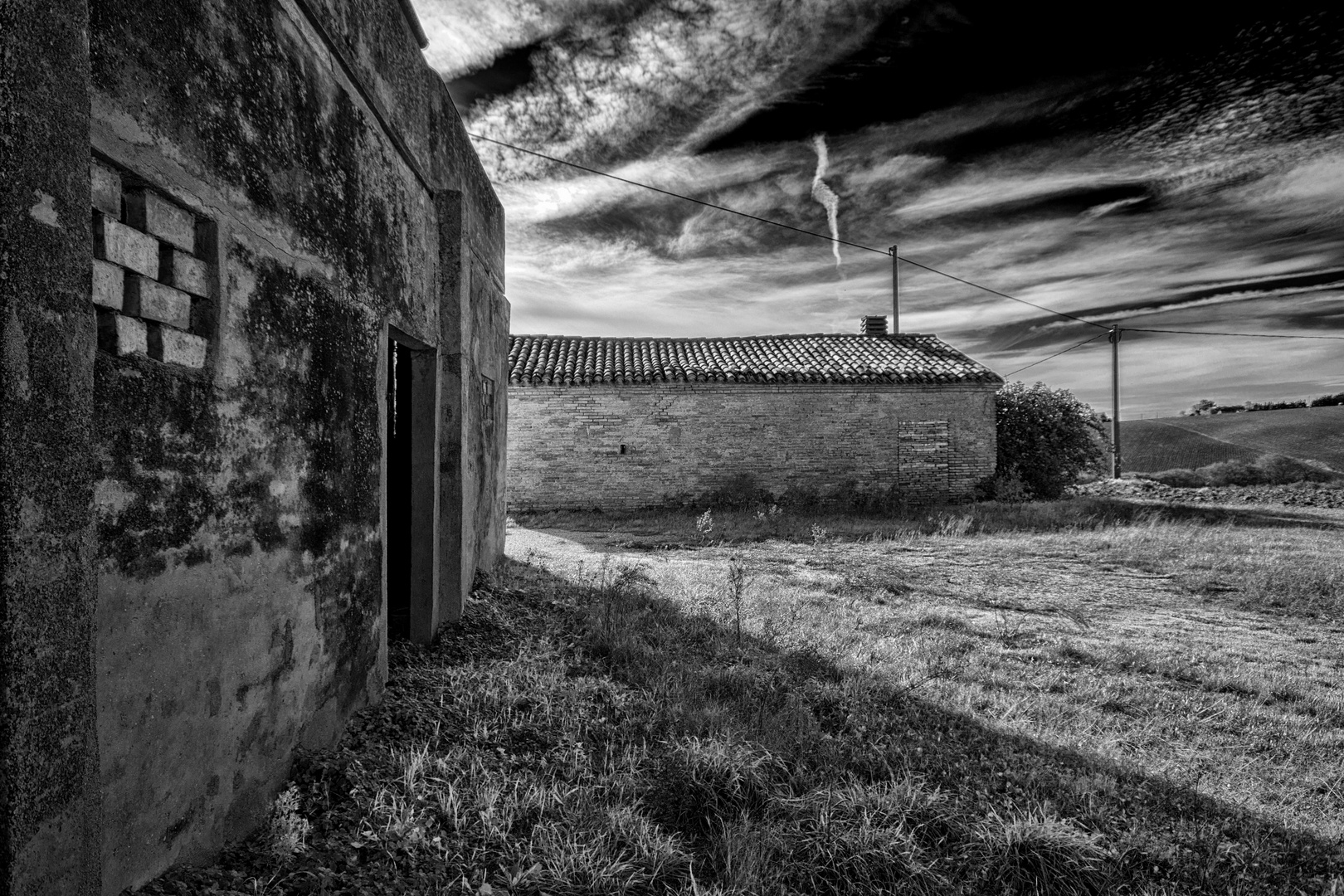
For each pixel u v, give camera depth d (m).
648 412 17.39
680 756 3.69
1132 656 6.13
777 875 2.96
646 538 12.78
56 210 1.63
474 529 6.38
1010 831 3.25
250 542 2.61
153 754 2.09
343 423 3.39
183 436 2.21
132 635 1.99
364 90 3.58
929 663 5.68
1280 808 3.83
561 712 4.16
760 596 7.57
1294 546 11.54
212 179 2.33
